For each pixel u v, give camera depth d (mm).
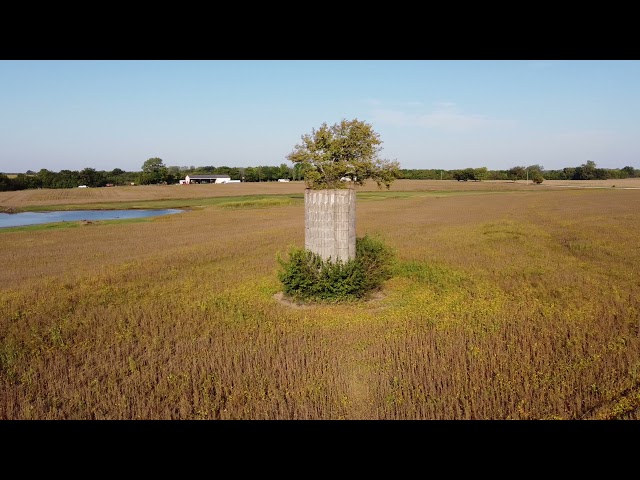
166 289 15727
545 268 17812
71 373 8398
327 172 35250
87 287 16203
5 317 12469
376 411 6863
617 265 17906
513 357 8508
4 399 7500
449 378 7766
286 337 10273
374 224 38000
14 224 49500
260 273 18266
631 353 8398
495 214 46219
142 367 8727
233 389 7707
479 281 15789
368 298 14117
